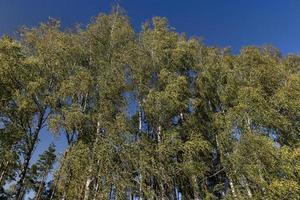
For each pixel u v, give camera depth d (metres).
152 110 17.91
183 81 18.55
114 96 18.12
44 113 18.53
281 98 18.41
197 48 23.11
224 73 20.80
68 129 16.62
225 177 18.81
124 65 19.66
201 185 17.27
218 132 18.52
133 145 16.12
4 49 18.14
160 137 17.56
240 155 16.52
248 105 17.89
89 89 18.42
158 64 20.52
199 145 16.58
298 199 14.39
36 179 21.83
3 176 17.78
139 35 23.16
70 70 19.73
